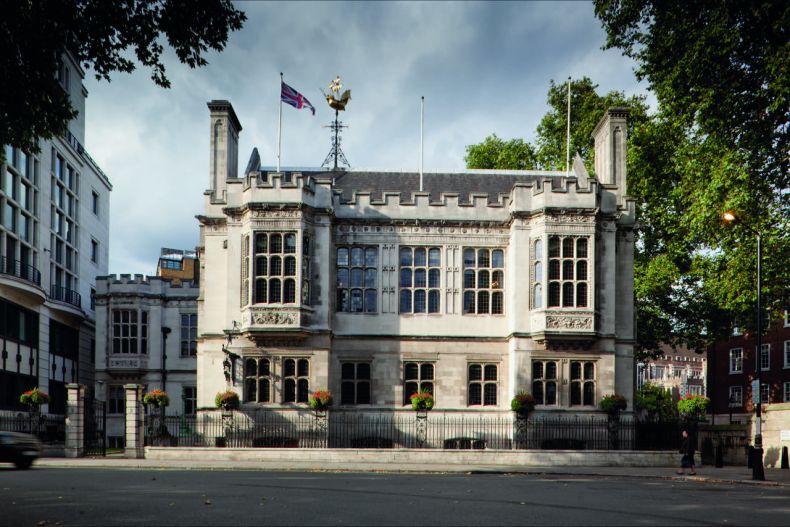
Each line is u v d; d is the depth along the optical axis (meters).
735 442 32.91
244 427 31.45
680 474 25.50
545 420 31.73
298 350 32.09
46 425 38.75
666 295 42.84
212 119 35.28
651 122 45.06
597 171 37.69
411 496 16.12
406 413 32.91
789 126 25.52
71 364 50.81
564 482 21.59
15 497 15.20
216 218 33.53
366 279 34.03
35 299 42.75
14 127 15.60
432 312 33.78
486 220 34.03
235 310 32.34
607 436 31.62
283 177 32.84
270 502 14.53
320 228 32.91
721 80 25.19
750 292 31.88
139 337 48.19
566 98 49.62
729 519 13.46
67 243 49.97
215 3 15.00
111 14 14.56
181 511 13.05
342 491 17.05
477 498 15.94
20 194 42.19
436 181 37.94
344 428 32.59
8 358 40.00
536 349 32.28
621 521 12.68
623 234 34.16
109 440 47.19
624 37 27.67
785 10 21.52
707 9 23.92
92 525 11.45
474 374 33.50
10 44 14.19
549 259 31.94
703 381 149.38
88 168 54.97
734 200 27.70
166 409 48.22
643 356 47.47
